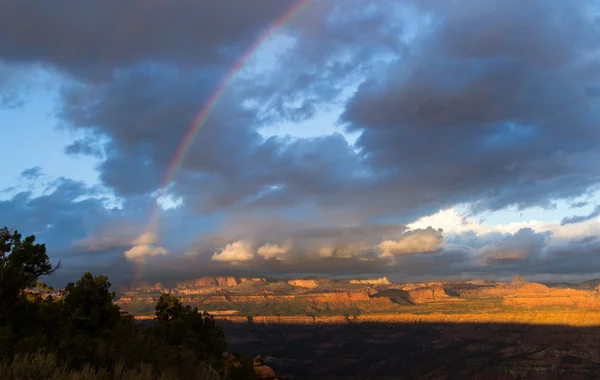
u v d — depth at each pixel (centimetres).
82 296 2550
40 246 2727
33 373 1397
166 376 1688
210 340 3859
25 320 2109
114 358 1920
